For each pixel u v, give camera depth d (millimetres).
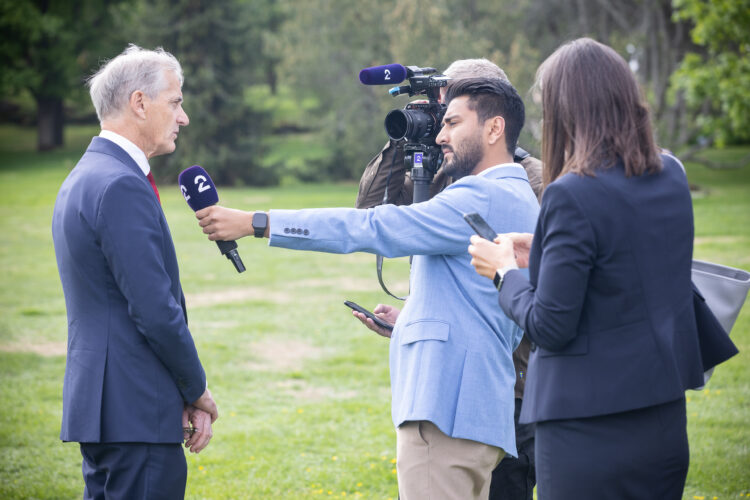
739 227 15586
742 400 5812
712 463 4578
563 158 2074
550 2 28703
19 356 7223
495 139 2463
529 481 3020
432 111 2705
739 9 17344
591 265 1910
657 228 1951
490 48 25531
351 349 7703
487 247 2133
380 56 29922
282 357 7418
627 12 29484
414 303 2475
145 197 2352
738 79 17828
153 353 2393
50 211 20109
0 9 35188
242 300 10117
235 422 5590
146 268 2293
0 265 12500
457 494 2357
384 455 4930
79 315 2387
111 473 2379
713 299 2580
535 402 2002
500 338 2441
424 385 2348
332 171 32969
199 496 4250
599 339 1934
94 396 2338
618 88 1992
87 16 39000
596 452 1924
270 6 39031
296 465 4758
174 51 30438
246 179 30891
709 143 24156
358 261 13484
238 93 31469
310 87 32406
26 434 5148
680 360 1960
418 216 2359
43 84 37469
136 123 2473
